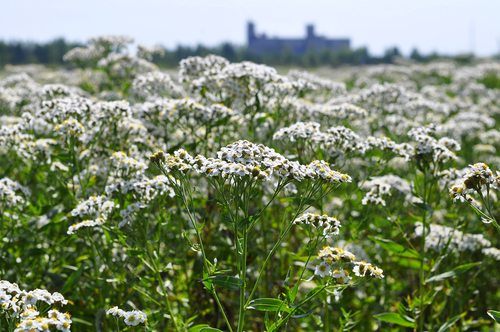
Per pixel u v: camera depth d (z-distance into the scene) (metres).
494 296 1.07
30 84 1.53
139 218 0.90
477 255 1.08
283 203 1.03
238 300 0.99
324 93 1.64
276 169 0.75
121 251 0.97
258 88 1.12
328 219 0.79
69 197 1.03
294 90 1.14
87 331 0.91
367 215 0.95
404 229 1.04
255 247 0.98
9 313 0.72
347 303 0.95
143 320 0.77
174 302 0.96
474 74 2.74
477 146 1.46
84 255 0.98
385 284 1.00
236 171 0.73
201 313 0.96
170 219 0.92
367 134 1.31
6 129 1.05
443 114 1.69
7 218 0.96
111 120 1.05
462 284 1.01
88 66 1.75
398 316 0.85
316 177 0.76
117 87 1.55
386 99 1.37
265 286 0.99
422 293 0.90
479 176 0.76
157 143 1.08
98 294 0.94
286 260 1.05
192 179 1.04
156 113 1.09
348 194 1.04
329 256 0.75
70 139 0.96
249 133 1.08
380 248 1.06
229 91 1.10
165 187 0.90
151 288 0.92
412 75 2.87
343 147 0.98
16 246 0.97
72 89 1.42
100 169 1.01
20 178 1.17
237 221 0.74
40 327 0.67
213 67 1.23
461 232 1.00
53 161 1.03
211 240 1.00
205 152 1.04
